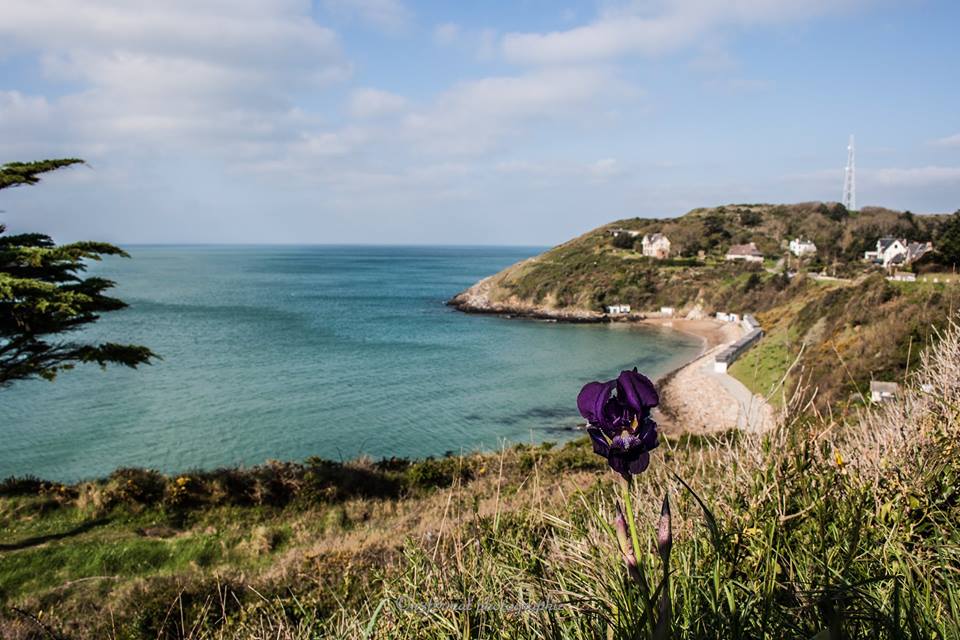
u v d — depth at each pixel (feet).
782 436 9.11
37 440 99.40
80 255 50.72
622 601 6.08
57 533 46.60
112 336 207.62
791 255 367.86
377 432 108.17
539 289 325.42
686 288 301.43
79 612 30.30
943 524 7.77
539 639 6.75
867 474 8.54
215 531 48.49
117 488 52.21
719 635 5.83
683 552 7.25
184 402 124.98
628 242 392.47
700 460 10.46
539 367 171.01
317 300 352.69
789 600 6.37
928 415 9.98
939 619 5.76
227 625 13.98
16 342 49.80
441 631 7.35
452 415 120.06
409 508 53.36
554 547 8.40
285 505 54.49
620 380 4.28
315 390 137.49
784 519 7.45
